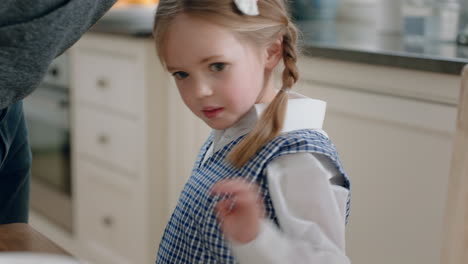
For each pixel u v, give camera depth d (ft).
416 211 4.83
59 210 8.47
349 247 5.39
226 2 2.97
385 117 4.91
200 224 3.10
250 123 3.18
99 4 2.96
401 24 6.53
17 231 2.74
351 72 5.09
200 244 3.11
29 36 2.58
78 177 7.97
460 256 3.21
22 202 3.81
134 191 7.05
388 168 4.97
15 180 3.73
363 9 8.11
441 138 4.59
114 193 7.41
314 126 3.13
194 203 3.17
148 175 6.79
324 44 5.31
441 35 5.92
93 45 7.27
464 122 3.13
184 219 3.21
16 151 3.68
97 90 7.34
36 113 8.54
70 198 8.21
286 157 2.91
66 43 2.90
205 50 2.93
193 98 3.03
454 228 3.23
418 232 4.84
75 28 2.84
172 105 6.61
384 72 4.86
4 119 3.31
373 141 5.04
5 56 2.60
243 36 3.01
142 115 6.68
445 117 4.53
